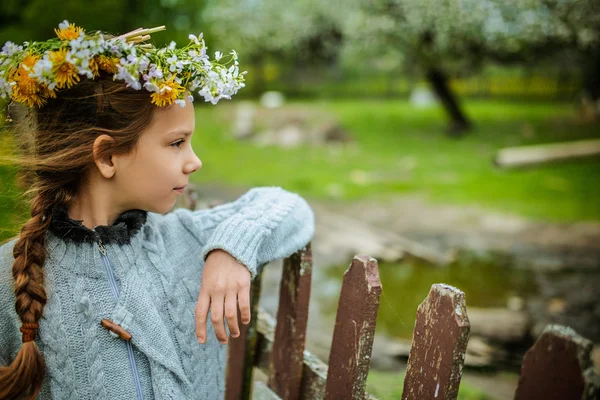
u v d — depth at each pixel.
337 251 4.81
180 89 1.04
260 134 10.85
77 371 1.07
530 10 9.06
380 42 10.15
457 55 10.05
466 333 1.03
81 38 0.98
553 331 0.99
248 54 17.00
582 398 0.94
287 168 8.20
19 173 1.11
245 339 1.60
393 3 9.88
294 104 16.47
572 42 9.62
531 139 10.39
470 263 4.67
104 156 1.07
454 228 5.54
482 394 2.44
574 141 10.04
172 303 1.17
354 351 1.23
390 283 4.23
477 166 8.31
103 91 1.05
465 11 8.94
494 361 2.97
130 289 1.10
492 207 6.23
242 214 1.20
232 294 1.08
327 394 1.32
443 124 12.45
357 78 21.75
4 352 1.08
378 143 10.36
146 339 1.09
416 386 1.11
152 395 1.11
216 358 1.29
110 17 8.27
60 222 1.08
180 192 1.15
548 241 5.20
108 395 1.08
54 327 1.06
